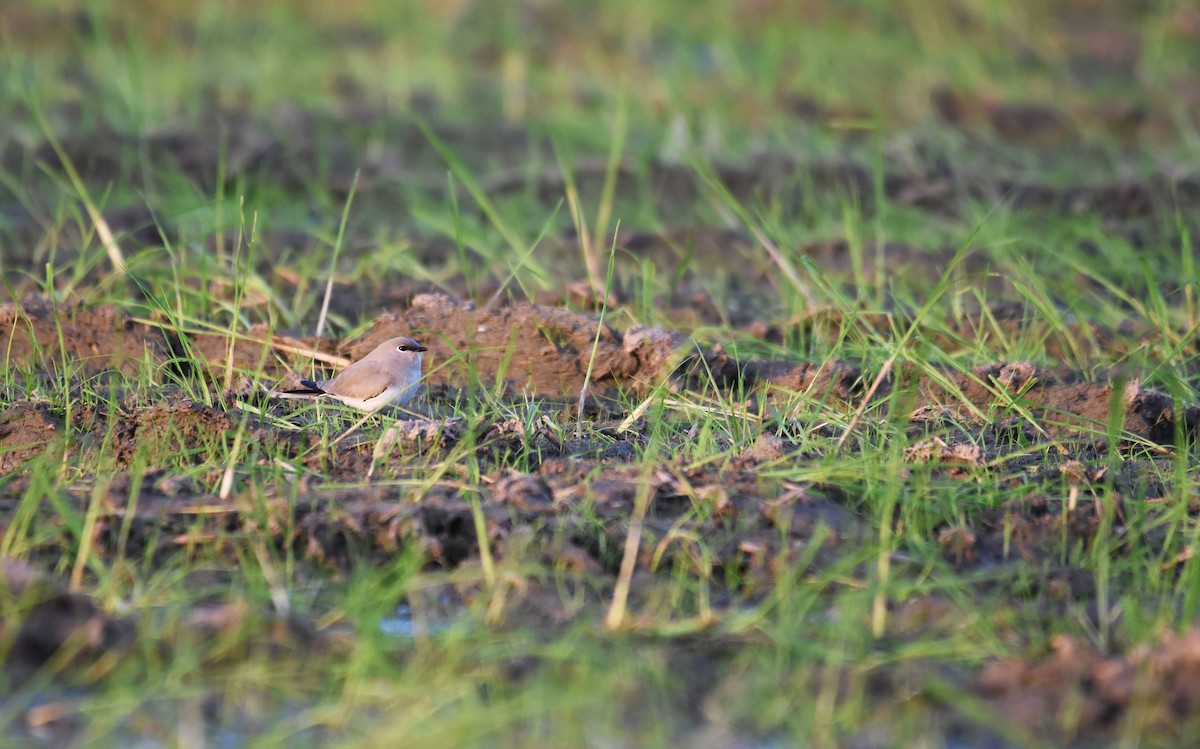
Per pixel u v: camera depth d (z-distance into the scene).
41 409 11.27
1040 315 15.26
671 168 21.25
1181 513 9.87
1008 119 25.52
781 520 9.84
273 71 26.14
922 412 12.28
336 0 31.53
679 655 8.25
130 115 22.36
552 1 31.97
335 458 10.83
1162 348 14.11
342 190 20.25
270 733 7.58
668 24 30.66
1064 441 11.80
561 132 22.39
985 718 7.71
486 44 29.53
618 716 7.72
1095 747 7.61
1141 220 19.62
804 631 8.59
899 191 21.09
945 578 9.31
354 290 16.05
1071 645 8.21
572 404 12.73
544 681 7.88
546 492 10.15
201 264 14.88
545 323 13.44
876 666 8.22
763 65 26.44
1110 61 29.77
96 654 8.17
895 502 10.17
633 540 9.14
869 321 15.16
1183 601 9.20
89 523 9.12
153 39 27.91
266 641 8.24
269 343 12.57
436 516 9.82
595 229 19.19
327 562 9.57
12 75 23.39
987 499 10.31
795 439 11.49
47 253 17.14
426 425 11.02
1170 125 25.69
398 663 8.21
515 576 9.09
